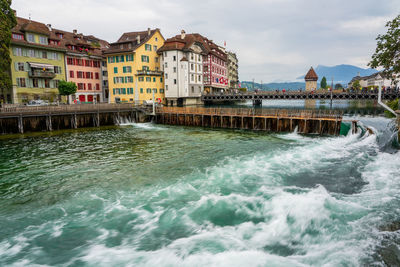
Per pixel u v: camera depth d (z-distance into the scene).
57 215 11.27
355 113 46.97
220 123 39.97
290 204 10.95
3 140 28.59
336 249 7.69
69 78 53.66
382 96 46.00
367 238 8.08
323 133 31.92
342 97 52.09
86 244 9.04
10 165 18.78
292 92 58.62
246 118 37.53
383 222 9.03
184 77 62.62
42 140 28.69
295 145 25.16
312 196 11.68
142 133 34.19
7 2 34.88
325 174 15.55
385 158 17.38
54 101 47.75
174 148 24.25
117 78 59.59
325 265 7.00
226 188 13.76
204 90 75.25
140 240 9.14
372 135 22.45
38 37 47.03
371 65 22.81
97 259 8.16
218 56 78.69
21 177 16.22
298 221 9.59
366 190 12.36
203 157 20.66
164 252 8.32
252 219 10.16
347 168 16.27
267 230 9.27
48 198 13.05
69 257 8.34
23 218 11.06
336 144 25.05
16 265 8.02
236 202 11.77
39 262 8.15
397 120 19.28
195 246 8.53
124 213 11.26
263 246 8.34
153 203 12.17
